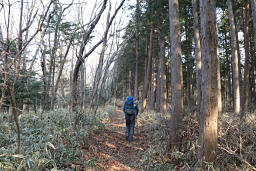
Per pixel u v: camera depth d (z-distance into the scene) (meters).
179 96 4.34
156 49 14.19
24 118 4.96
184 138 4.25
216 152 3.12
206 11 3.05
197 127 4.27
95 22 5.29
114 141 5.29
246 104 9.21
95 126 5.99
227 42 14.59
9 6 2.53
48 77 4.81
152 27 10.06
